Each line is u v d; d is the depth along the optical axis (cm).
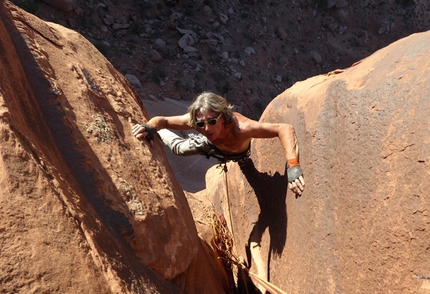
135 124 304
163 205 262
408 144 207
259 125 318
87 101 267
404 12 4578
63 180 195
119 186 236
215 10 3591
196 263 283
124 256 205
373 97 236
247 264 385
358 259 226
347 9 4428
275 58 3700
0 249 151
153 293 207
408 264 196
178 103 2703
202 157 1869
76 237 174
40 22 293
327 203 257
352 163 239
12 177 165
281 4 4125
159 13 3278
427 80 210
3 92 189
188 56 3072
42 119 222
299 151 298
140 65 2828
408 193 201
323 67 4116
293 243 293
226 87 3088
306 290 265
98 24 2888
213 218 443
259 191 368
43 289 153
